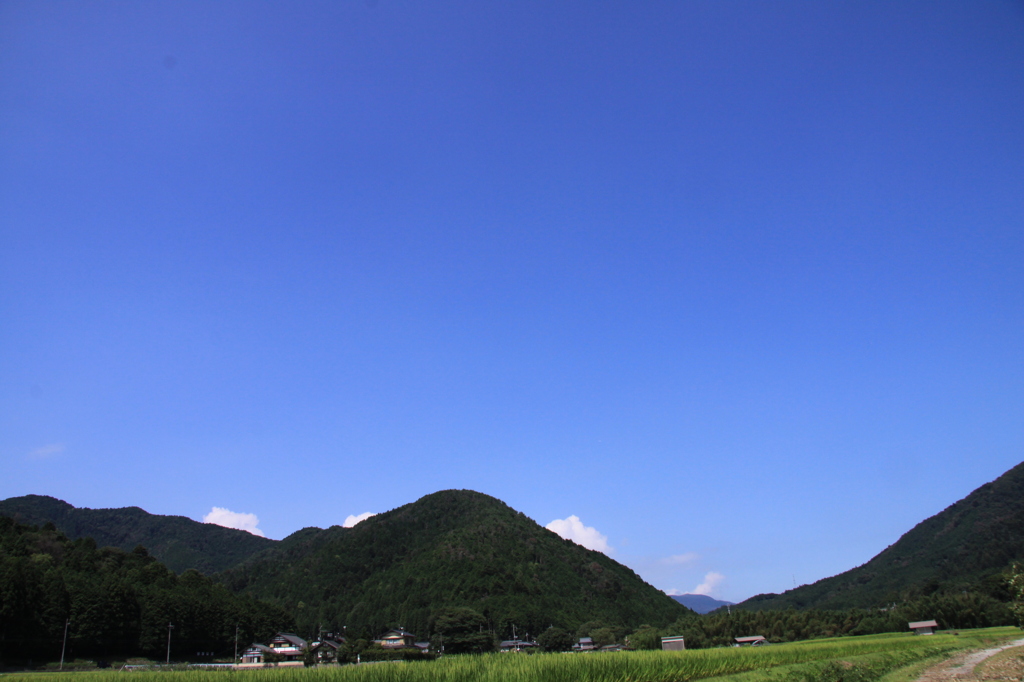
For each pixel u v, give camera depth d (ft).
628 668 112.68
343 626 602.03
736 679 128.26
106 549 460.55
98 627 286.66
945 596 428.97
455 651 421.18
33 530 427.33
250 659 346.33
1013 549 642.22
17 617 257.75
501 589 631.97
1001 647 246.88
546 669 96.94
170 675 98.94
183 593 399.24
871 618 414.82
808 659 175.11
